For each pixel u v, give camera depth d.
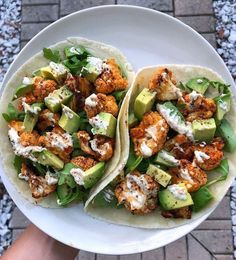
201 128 0.28
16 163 0.29
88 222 0.29
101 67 0.29
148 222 0.29
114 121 0.28
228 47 0.41
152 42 0.31
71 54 0.30
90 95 0.29
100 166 0.28
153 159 0.28
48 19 0.42
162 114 0.28
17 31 0.42
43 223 0.29
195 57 0.30
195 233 0.40
